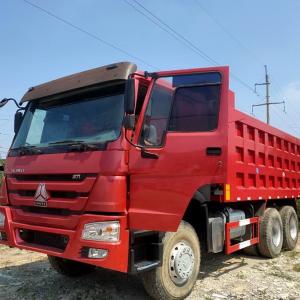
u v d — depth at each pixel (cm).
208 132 595
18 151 654
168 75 589
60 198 572
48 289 690
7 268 844
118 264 518
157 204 558
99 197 531
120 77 565
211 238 660
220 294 657
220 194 666
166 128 580
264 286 705
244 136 760
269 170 897
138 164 547
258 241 882
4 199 655
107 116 573
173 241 596
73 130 606
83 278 751
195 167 586
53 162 587
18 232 628
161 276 578
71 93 633
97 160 542
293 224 1062
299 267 831
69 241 546
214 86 602
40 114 666
